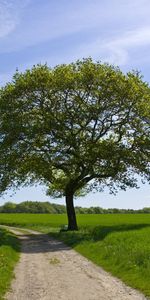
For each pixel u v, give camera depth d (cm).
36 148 5284
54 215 13925
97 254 3048
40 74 5244
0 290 1812
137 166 5266
